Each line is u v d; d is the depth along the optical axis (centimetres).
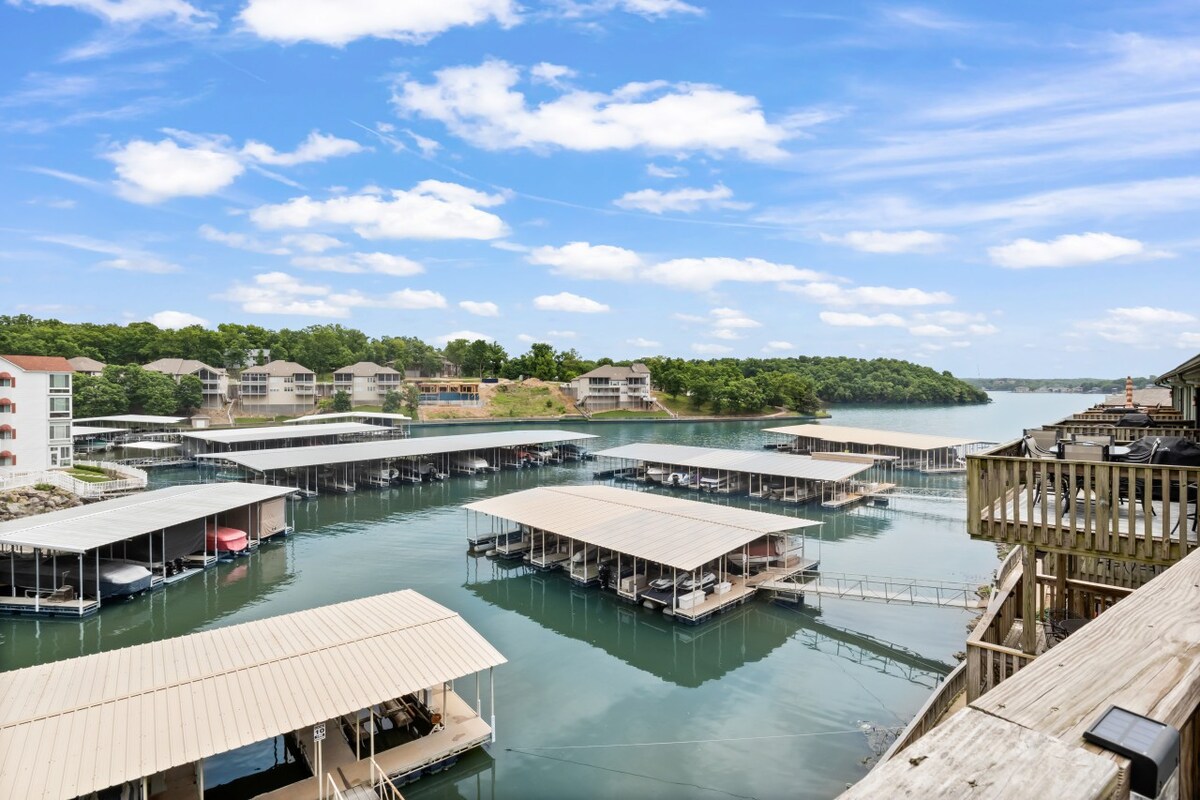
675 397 16000
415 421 13100
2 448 5944
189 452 8312
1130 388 2616
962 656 2734
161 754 1617
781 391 15162
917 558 4294
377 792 1866
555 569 4078
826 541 4728
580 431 12475
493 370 18238
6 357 6000
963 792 205
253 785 1966
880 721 2391
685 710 2475
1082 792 203
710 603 3372
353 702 1883
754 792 1998
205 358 14488
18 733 1622
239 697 1848
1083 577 1434
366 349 17188
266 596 3681
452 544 4666
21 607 3394
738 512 4203
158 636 3173
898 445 7656
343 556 4394
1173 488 1129
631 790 2019
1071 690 281
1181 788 330
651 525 3931
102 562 3816
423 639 2233
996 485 1110
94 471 6419
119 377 10750
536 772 2105
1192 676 291
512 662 2884
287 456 6681
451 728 2184
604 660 2903
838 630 3181
